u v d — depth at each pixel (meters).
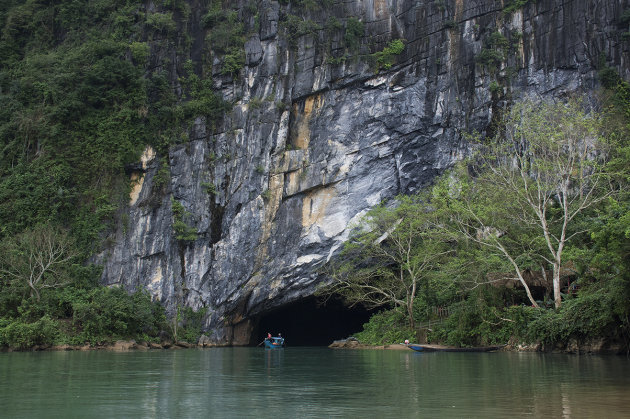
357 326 50.31
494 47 43.31
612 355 21.77
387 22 44.84
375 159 43.16
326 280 41.88
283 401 10.59
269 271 42.00
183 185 43.03
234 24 45.53
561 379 13.51
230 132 43.78
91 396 11.45
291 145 44.00
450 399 10.55
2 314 35.06
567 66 42.19
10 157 43.06
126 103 43.56
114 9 48.00
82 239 40.44
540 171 28.91
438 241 32.59
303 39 44.66
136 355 26.83
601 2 42.19
